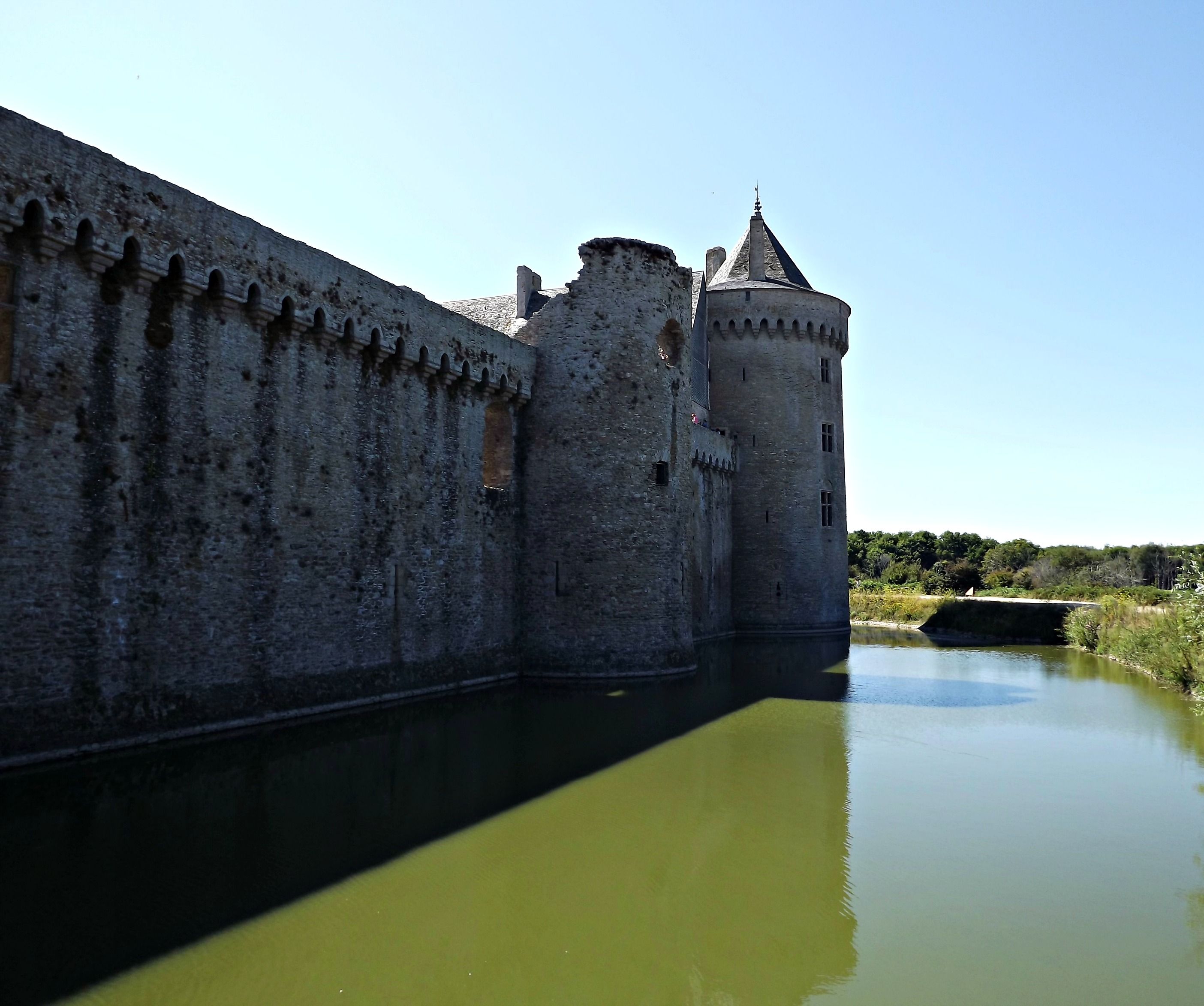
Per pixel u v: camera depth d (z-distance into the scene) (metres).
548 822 14.41
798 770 18.06
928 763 19.08
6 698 15.27
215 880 11.58
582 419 30.11
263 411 20.48
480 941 10.45
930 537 118.94
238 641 19.72
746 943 10.65
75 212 16.23
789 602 49.38
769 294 49.88
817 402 50.81
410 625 25.06
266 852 12.61
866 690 28.95
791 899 11.88
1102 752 20.33
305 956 9.77
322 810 14.55
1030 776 18.14
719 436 46.34
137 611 17.52
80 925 10.16
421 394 25.67
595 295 30.48
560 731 20.95
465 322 27.06
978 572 89.69
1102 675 33.47
